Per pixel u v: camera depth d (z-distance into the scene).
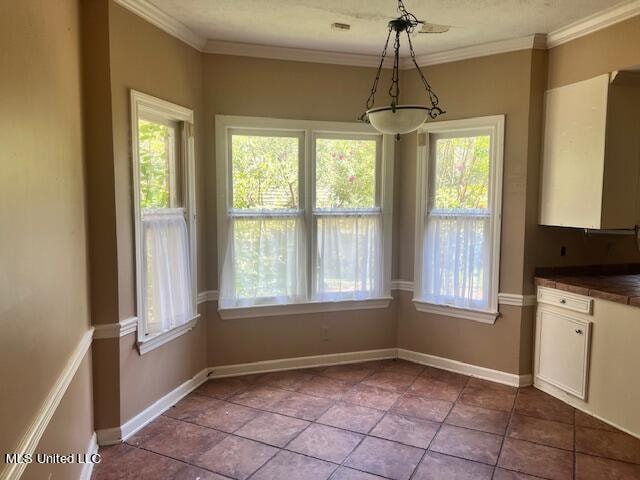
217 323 3.74
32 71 1.60
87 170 2.55
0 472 1.20
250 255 3.76
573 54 3.21
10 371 1.31
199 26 3.22
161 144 3.15
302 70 3.75
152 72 2.95
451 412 3.17
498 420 3.05
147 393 3.00
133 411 2.86
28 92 1.54
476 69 3.64
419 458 2.60
